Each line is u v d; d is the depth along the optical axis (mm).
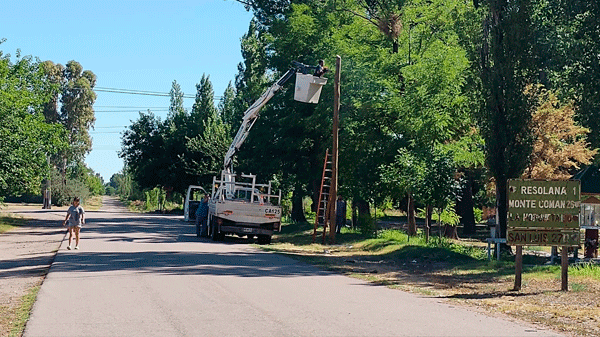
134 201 128625
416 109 29047
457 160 29109
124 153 77125
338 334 8797
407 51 32906
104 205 119000
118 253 21453
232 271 16594
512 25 22281
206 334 8711
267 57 44906
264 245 28016
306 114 39969
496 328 9414
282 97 41219
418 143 29625
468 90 24000
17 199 106188
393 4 33219
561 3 27453
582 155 36406
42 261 19688
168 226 42875
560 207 13797
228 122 81625
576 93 29625
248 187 32656
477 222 60438
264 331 8953
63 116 104125
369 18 36531
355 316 10250
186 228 40719
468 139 29781
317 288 13734
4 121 36688
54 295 12141
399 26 32281
